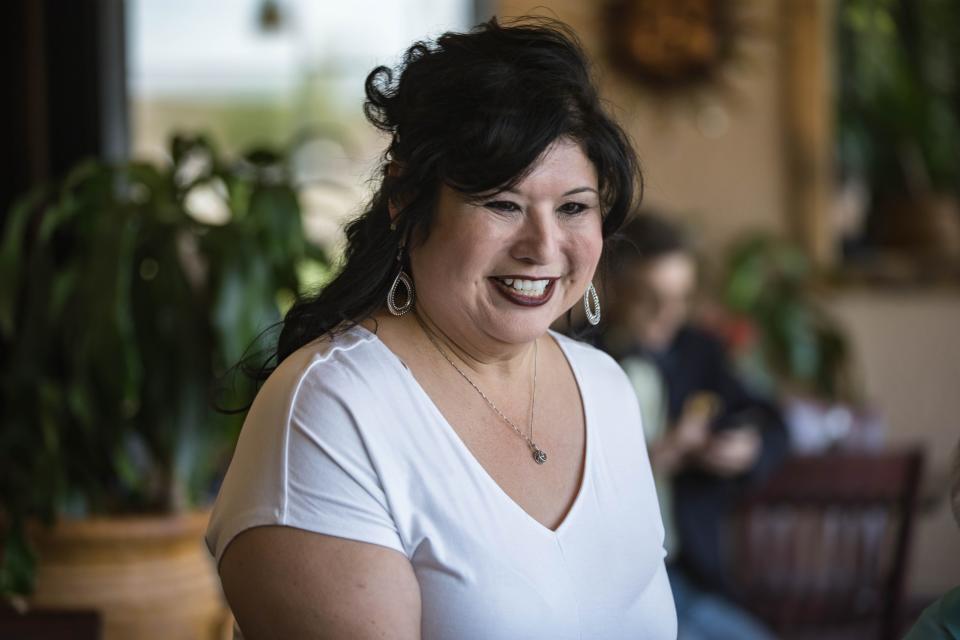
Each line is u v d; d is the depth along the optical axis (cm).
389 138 117
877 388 392
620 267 137
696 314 365
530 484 118
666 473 251
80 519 205
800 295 378
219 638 217
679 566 252
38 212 254
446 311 115
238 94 370
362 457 108
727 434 249
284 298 220
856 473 239
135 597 204
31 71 270
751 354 362
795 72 380
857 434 326
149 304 210
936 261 383
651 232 254
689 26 376
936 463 395
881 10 381
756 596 242
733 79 379
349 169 361
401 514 109
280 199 214
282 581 105
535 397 124
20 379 212
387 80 117
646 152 379
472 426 118
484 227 110
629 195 117
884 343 392
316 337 118
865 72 383
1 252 213
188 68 365
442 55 112
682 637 240
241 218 219
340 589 105
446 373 118
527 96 107
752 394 262
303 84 374
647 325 258
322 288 122
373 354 115
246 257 206
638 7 373
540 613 111
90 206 219
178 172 222
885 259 385
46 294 214
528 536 114
